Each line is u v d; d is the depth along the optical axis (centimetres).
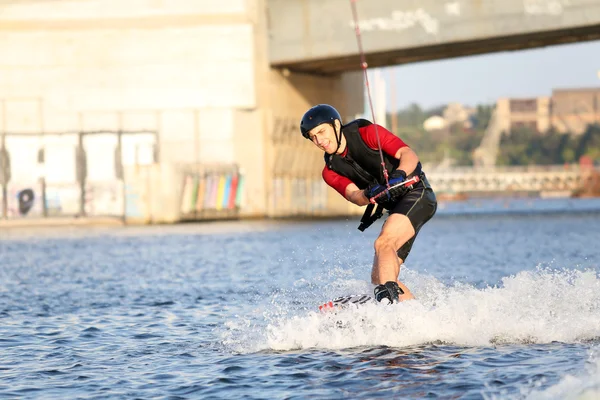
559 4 12100
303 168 15912
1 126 14775
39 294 3869
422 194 2469
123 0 14825
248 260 5791
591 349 1981
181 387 1809
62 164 14388
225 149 14800
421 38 13100
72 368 2056
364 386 1730
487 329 2181
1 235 10819
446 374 1794
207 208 14162
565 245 6644
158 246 7712
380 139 2484
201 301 3409
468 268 4741
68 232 11225
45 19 14825
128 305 3347
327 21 14038
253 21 14812
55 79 14850
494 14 12531
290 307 3017
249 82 14788
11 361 2167
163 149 14825
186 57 14825
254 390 1748
